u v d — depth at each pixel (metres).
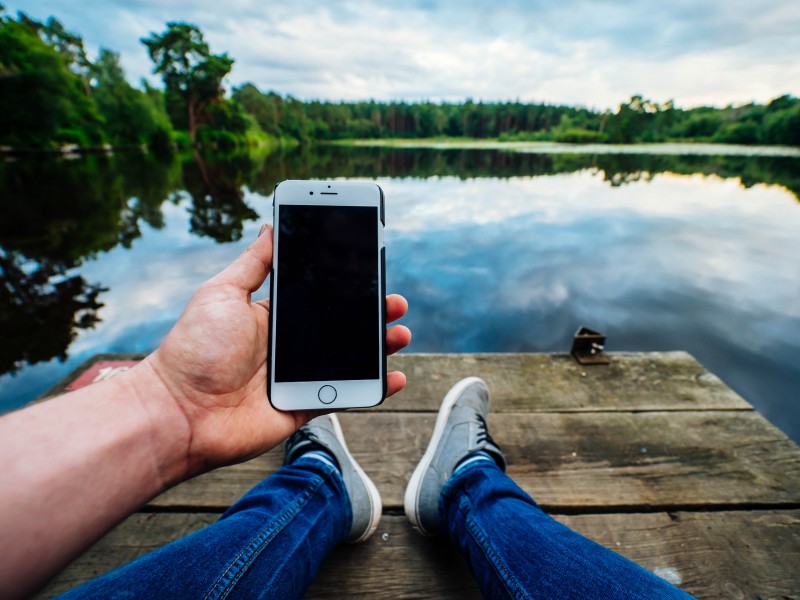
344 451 1.64
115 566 1.30
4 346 4.57
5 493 0.58
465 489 1.30
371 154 50.16
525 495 1.27
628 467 1.68
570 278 6.08
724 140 65.38
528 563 0.97
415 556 1.34
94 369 2.13
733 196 14.85
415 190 15.45
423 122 101.88
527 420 1.92
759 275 6.29
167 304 5.74
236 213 12.51
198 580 0.80
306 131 85.38
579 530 1.44
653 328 4.66
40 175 22.84
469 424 1.71
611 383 2.17
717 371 3.87
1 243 8.88
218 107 63.16
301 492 1.19
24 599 0.57
